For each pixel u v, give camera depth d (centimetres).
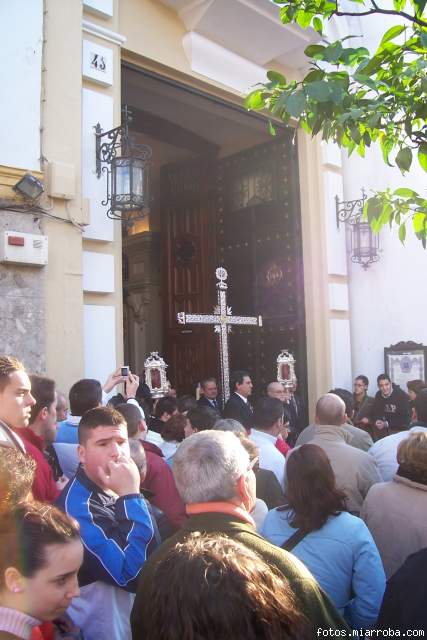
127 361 1309
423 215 356
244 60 836
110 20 688
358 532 244
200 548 133
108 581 219
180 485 193
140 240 1270
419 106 311
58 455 356
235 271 1055
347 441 382
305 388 952
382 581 240
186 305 1122
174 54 768
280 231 997
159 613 125
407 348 955
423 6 304
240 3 741
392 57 324
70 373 575
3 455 179
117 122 678
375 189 1004
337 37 958
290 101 303
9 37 555
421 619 188
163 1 751
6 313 534
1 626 145
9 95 552
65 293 580
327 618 160
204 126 1074
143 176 614
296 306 966
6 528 151
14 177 548
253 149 1044
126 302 1319
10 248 534
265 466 401
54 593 151
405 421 840
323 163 984
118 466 234
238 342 1038
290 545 245
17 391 283
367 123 311
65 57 601
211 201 1104
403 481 283
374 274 1005
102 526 226
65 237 585
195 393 1070
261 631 119
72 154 596
